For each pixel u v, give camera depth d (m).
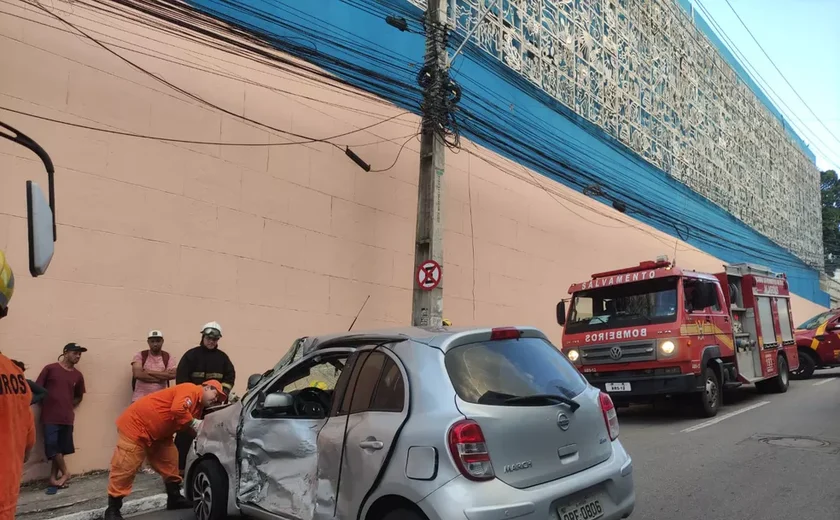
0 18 7.03
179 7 8.66
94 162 7.66
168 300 8.25
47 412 6.63
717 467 6.57
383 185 11.88
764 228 33.78
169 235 8.34
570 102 18.52
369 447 3.54
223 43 9.25
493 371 3.71
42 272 2.62
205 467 4.99
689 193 25.47
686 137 25.92
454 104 10.34
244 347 9.09
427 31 10.26
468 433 3.21
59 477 6.75
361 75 11.73
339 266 10.77
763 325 13.05
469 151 13.82
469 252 13.95
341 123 11.15
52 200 2.78
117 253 7.77
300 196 10.21
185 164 8.62
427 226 9.62
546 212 16.91
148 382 7.46
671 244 23.69
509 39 16.16
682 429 9.09
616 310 10.50
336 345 4.48
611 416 4.17
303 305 10.06
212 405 5.67
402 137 12.49
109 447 7.49
